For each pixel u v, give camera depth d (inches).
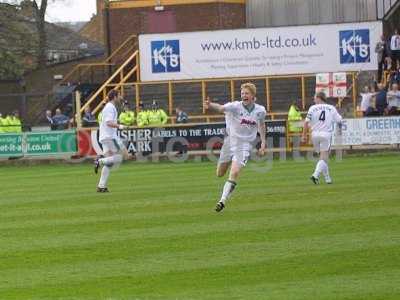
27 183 2380.7
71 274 1112.2
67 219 1567.4
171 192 1952.5
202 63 3882.9
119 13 4424.2
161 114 3408.0
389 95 3282.5
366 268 1096.2
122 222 1502.2
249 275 1078.4
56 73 4790.8
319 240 1272.1
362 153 3169.3
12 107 3806.6
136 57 3934.5
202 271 1104.8
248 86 1593.3
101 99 4045.3
